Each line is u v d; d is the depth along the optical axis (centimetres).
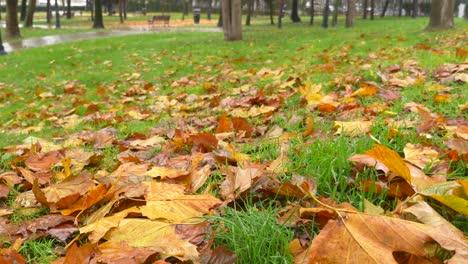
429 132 312
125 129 494
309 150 277
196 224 191
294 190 214
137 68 1230
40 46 2303
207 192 242
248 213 204
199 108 568
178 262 173
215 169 288
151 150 363
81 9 8662
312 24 3422
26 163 330
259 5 5969
